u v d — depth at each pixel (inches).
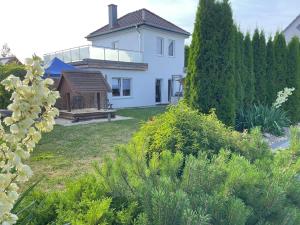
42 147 282.0
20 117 39.1
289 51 423.8
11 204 38.9
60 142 306.5
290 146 102.3
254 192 72.3
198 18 260.8
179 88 859.4
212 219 63.5
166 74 845.2
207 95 256.5
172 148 124.8
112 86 711.1
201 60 258.5
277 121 346.6
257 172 76.7
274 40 410.6
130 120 487.5
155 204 60.4
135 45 784.9
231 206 63.5
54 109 43.1
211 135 130.2
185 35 873.5
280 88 407.5
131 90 757.3
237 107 327.9
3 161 40.2
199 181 75.3
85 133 361.1
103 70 678.5
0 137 40.2
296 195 77.0
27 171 40.2
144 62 774.5
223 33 257.4
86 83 479.2
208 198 65.8
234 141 126.1
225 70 257.3
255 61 386.0
